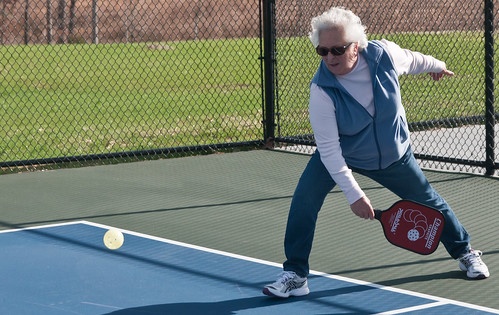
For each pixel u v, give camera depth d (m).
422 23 20.59
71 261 8.69
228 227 9.98
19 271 8.37
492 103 12.27
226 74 26.59
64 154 14.64
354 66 6.73
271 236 9.58
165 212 10.71
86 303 7.47
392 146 6.98
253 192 11.70
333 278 8.07
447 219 7.73
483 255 8.73
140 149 14.80
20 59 29.80
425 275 8.10
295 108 16.05
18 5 32.44
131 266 8.51
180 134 16.30
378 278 8.05
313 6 17.98
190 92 22.61
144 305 7.40
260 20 14.66
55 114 18.55
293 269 7.48
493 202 10.93
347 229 9.76
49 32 32.56
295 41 18.38
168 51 32.28
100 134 16.45
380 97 6.75
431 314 7.07
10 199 11.52
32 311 7.29
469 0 20.27
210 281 8.03
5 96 22.48
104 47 32.28
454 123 16.00
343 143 7.01
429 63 7.17
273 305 7.36
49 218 10.50
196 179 12.55
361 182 12.13
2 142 15.71
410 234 7.12
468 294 7.55
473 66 20.02
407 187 7.40
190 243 9.33
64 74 25.95
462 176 12.40
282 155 14.19
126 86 23.70
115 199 11.43
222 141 15.55
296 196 7.29
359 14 19.56
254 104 19.92
